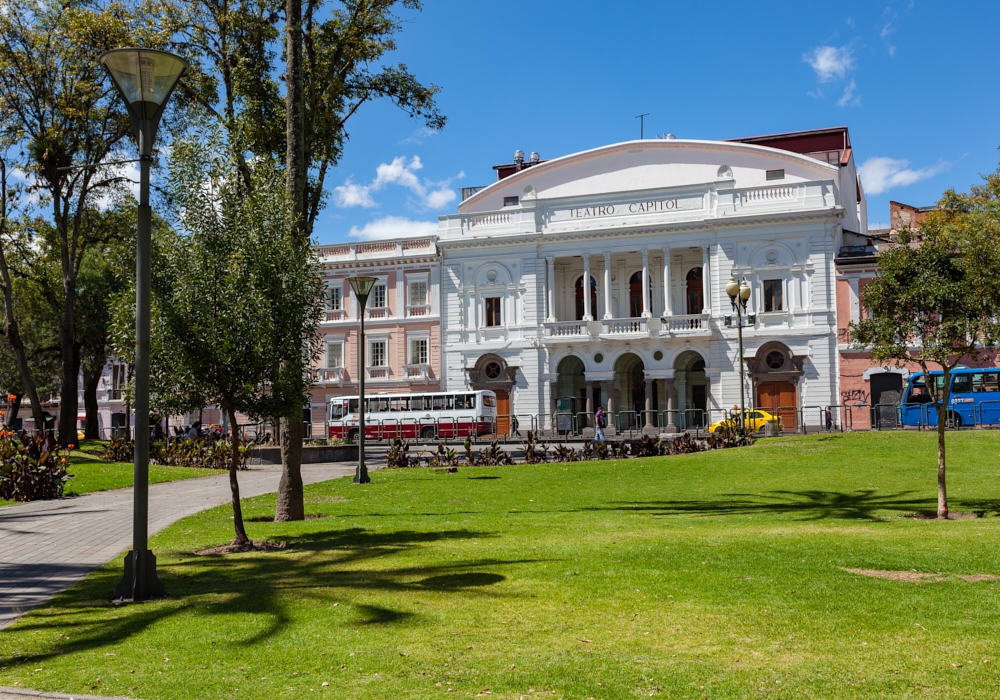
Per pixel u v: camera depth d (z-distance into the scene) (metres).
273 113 25.03
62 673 6.59
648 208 51.28
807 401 47.16
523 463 28.38
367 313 57.50
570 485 21.59
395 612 8.25
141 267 9.54
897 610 7.80
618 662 6.48
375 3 24.45
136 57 9.37
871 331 16.27
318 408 58.03
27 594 9.66
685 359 52.03
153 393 12.31
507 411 53.06
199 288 12.30
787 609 7.93
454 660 6.64
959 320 15.04
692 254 52.50
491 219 54.34
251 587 9.65
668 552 11.08
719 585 8.98
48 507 18.25
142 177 9.60
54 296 38.59
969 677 5.95
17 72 32.72
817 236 47.78
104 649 7.24
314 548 12.58
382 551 11.99
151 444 30.88
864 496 18.28
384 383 56.62
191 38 27.53
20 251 38.41
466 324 54.44
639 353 51.03
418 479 23.86
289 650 7.08
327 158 24.58
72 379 34.78
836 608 7.93
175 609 8.66
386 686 6.09
